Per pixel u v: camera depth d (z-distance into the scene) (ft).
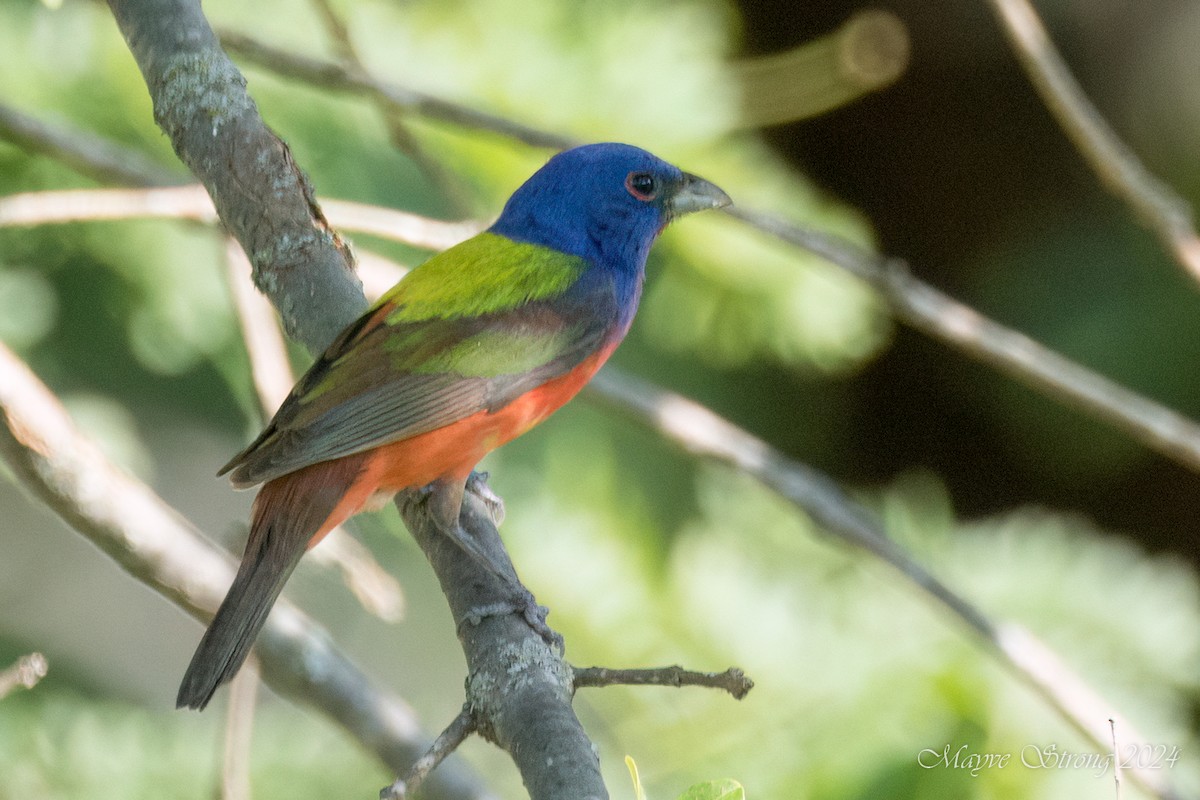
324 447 26.66
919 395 58.44
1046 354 36.58
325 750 34.76
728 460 35.40
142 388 39.55
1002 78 58.80
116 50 36.47
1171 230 35.58
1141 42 58.34
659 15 39.55
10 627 41.98
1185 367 50.24
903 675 30.86
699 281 40.42
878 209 60.59
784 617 32.53
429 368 28.37
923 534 36.22
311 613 41.88
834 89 43.14
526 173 39.19
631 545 34.91
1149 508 58.39
